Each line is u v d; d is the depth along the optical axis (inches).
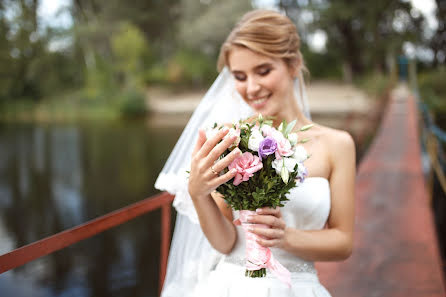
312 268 54.2
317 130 58.1
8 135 1186.0
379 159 283.7
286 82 56.8
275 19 54.6
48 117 1699.1
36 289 264.8
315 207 53.5
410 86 1222.3
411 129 428.5
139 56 1795.0
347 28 1441.9
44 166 741.3
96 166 728.3
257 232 46.7
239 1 1565.0
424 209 166.4
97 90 1839.3
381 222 151.8
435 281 103.4
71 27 1940.2
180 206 58.0
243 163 44.1
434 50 1605.6
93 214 455.2
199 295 58.2
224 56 57.8
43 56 1919.3
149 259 319.0
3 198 528.1
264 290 50.4
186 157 63.1
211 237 52.8
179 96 1711.4
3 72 1866.4
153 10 1978.3
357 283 103.5
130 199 511.8
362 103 1088.2
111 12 1955.0
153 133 1146.7
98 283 274.5
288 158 44.7
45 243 52.0
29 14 1923.0
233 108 65.2
